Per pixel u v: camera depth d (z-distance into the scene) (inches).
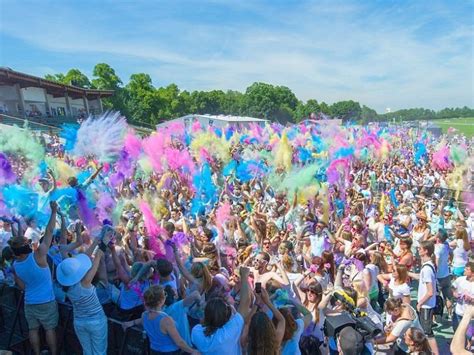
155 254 256.5
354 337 171.2
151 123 3415.4
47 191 348.5
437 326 297.3
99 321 187.0
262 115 4254.4
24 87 1812.3
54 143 872.3
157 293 166.4
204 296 202.4
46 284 203.0
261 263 222.8
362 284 252.4
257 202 469.1
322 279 236.5
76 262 186.4
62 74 3668.8
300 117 3870.6
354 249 298.7
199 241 302.0
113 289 229.9
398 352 205.2
